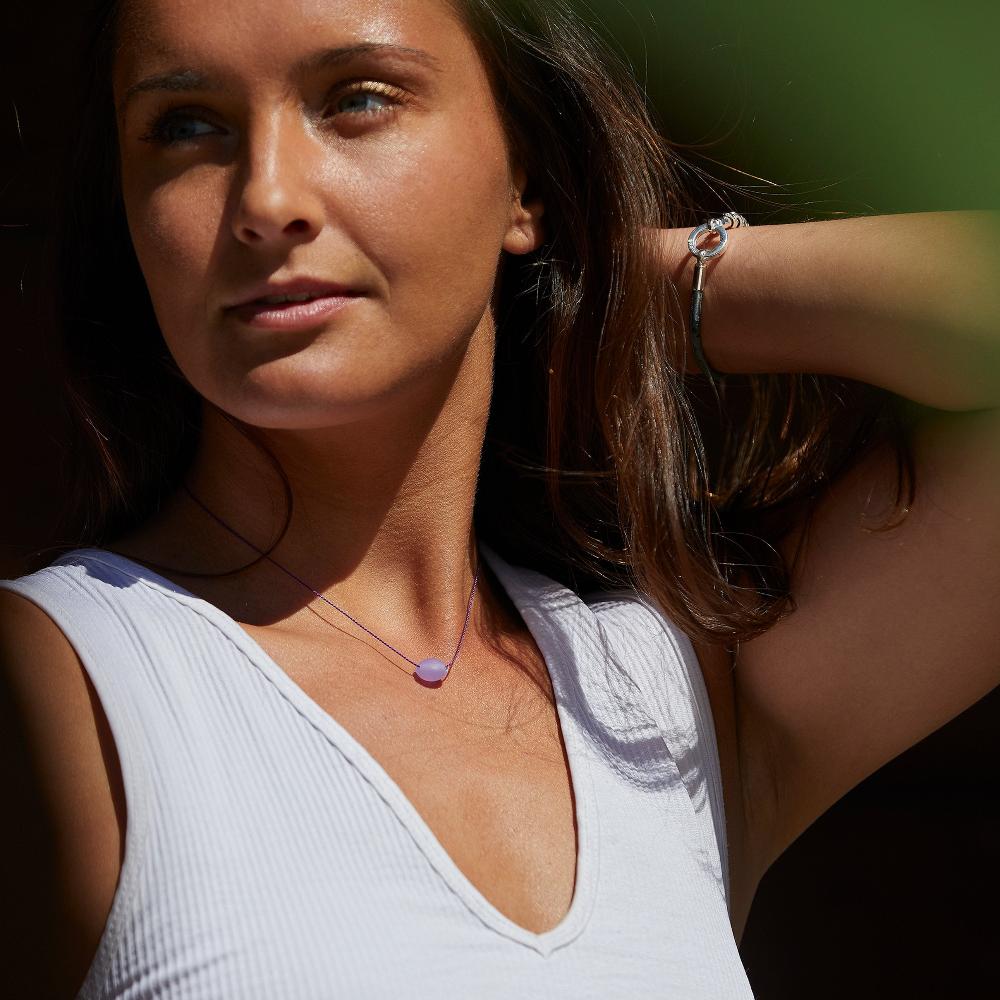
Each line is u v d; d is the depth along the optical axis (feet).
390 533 5.40
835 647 5.88
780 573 6.00
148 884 4.27
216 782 4.45
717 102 8.13
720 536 6.15
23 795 4.41
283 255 4.59
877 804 9.96
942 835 9.73
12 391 8.38
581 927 4.62
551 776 5.08
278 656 4.97
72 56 8.63
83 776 4.41
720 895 5.25
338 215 4.65
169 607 4.81
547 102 5.63
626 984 4.58
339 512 5.33
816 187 8.00
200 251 4.66
